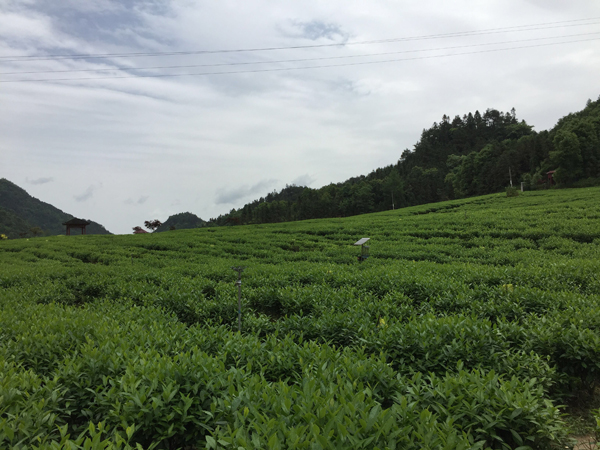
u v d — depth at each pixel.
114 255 25.20
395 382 4.42
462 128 164.25
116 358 4.95
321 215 96.81
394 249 21.69
